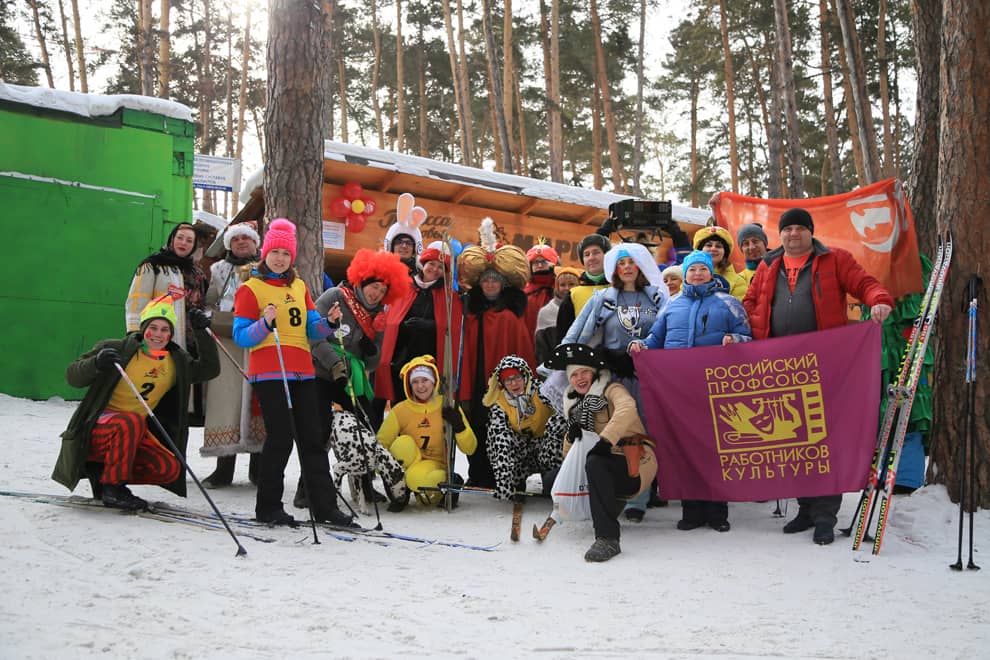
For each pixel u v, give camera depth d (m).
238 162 16.67
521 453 6.12
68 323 11.05
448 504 6.02
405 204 7.66
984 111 5.49
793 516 5.84
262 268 5.34
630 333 5.74
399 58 29.48
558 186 13.17
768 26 26.58
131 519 4.99
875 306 5.02
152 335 5.26
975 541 4.89
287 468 7.50
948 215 5.60
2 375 10.63
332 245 11.82
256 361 5.21
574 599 3.86
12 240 10.77
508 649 3.19
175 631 3.24
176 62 28.02
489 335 6.57
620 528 5.42
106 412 5.23
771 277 5.51
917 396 5.62
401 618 3.52
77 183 11.15
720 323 5.48
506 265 6.61
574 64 27.31
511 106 24.70
